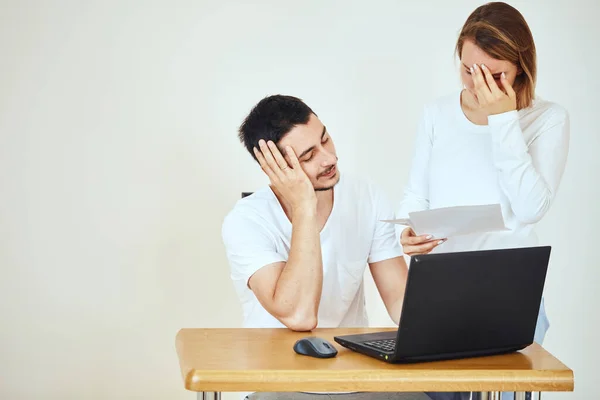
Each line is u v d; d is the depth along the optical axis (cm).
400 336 173
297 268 206
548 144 242
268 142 209
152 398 349
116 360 346
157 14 337
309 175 213
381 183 350
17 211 338
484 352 184
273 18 341
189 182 343
